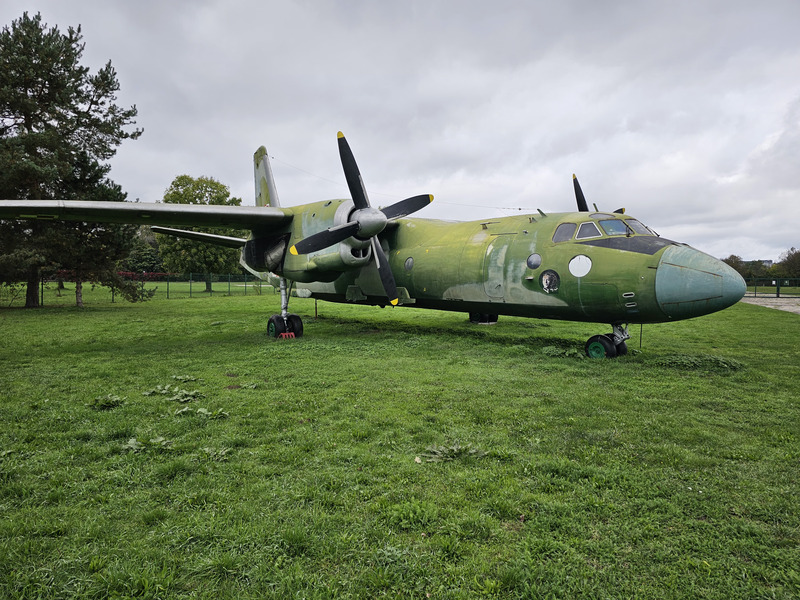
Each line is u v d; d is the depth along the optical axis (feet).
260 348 34.47
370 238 36.37
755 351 33.12
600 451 14.24
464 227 37.58
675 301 26.43
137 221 37.52
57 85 70.90
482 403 19.54
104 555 9.12
